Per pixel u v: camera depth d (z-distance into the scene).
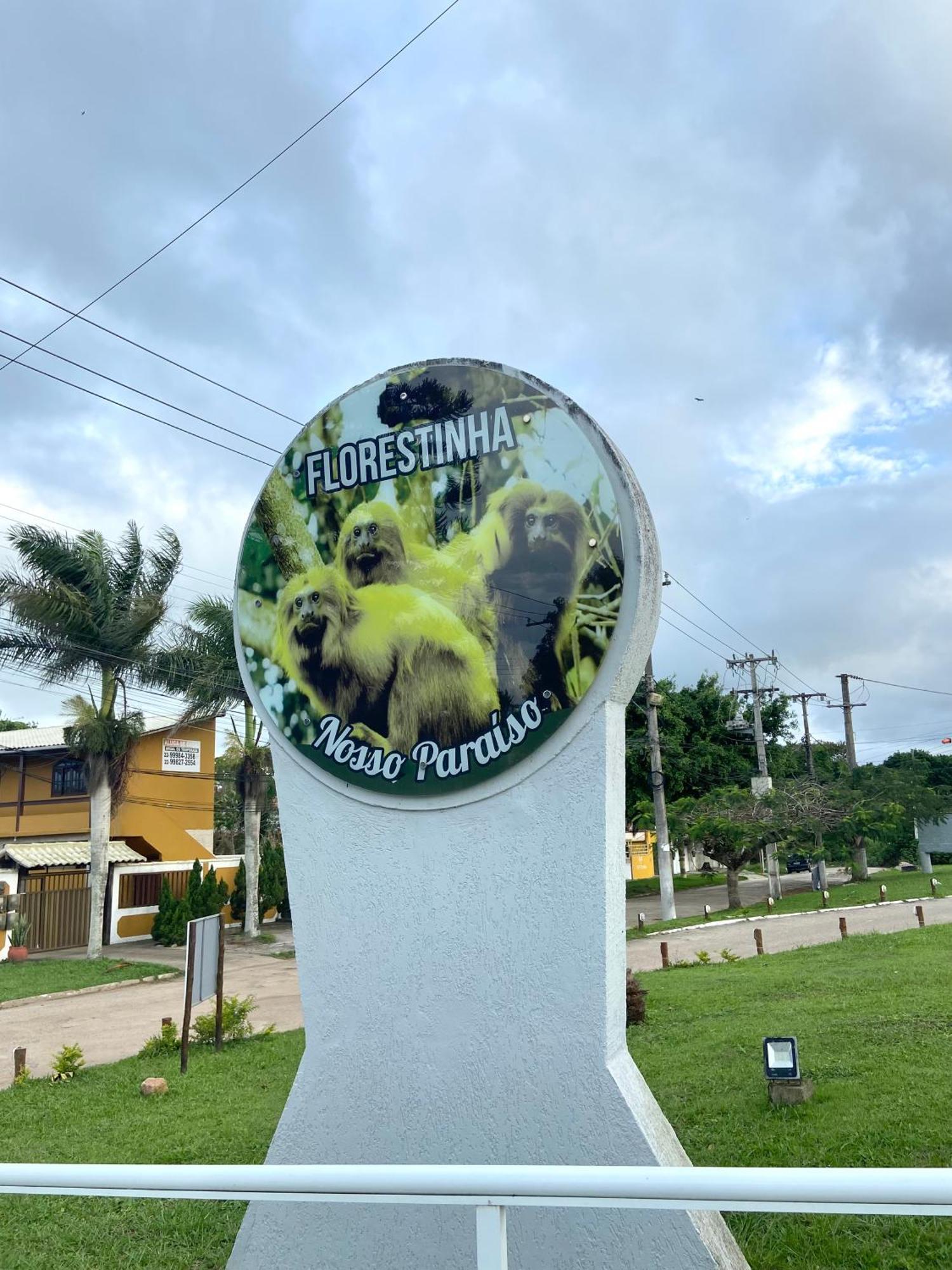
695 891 44.34
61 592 23.59
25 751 32.06
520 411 5.13
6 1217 5.94
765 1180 2.04
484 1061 4.63
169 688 25.67
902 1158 5.83
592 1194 2.14
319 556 5.46
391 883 4.96
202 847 33.94
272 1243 4.68
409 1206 4.50
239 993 18.83
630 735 41.41
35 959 25.12
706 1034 10.48
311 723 5.29
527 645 4.89
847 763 60.84
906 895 30.86
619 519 4.83
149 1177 2.50
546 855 4.69
